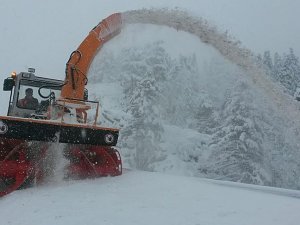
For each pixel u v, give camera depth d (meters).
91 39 7.71
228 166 29.34
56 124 6.73
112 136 7.12
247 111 29.34
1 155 6.83
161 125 33.78
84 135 6.90
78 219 4.68
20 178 6.52
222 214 4.86
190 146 36.56
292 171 27.62
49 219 4.77
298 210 5.07
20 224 4.72
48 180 6.89
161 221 4.55
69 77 7.50
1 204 5.83
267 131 28.52
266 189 7.35
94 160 7.35
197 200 5.54
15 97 8.67
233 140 29.27
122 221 4.54
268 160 28.36
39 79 8.86
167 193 5.94
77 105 7.38
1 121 6.48
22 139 6.59
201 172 34.00
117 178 7.05
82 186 6.48
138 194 5.90
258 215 4.84
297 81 37.47
